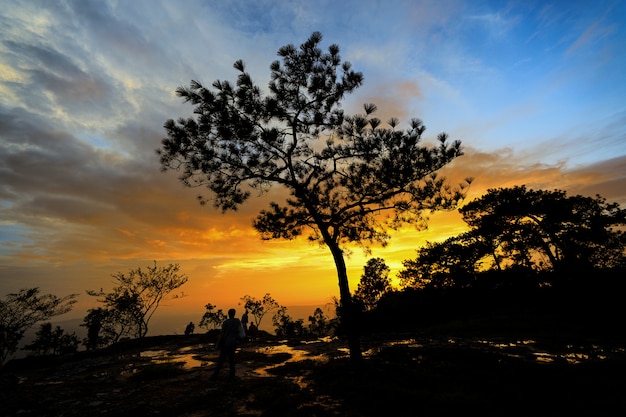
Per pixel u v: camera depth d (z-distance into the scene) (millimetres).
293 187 11500
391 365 9453
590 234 27297
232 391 7273
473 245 33094
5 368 14484
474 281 32719
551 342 14578
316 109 10961
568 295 25078
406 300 34594
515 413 5500
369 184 10992
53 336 48250
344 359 10664
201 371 9914
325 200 11812
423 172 10469
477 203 33219
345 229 12578
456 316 29516
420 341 16031
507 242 31422
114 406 6594
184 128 10164
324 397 6637
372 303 43500
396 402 6102
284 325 51625
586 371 8227
